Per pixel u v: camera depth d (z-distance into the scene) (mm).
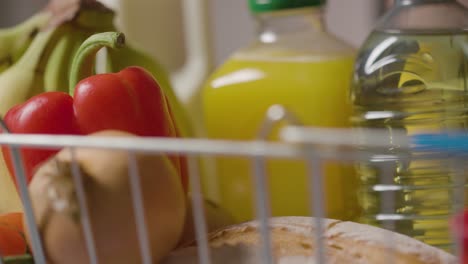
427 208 502
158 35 697
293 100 546
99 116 468
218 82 573
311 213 493
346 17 721
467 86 520
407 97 522
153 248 437
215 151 386
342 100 549
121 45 486
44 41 551
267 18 589
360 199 541
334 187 538
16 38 567
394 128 523
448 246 484
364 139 445
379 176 518
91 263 429
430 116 521
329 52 564
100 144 405
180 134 519
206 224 502
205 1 688
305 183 549
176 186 442
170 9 702
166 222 436
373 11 704
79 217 423
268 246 391
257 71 561
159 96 489
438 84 519
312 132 374
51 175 427
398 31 522
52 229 428
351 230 447
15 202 512
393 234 443
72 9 556
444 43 519
